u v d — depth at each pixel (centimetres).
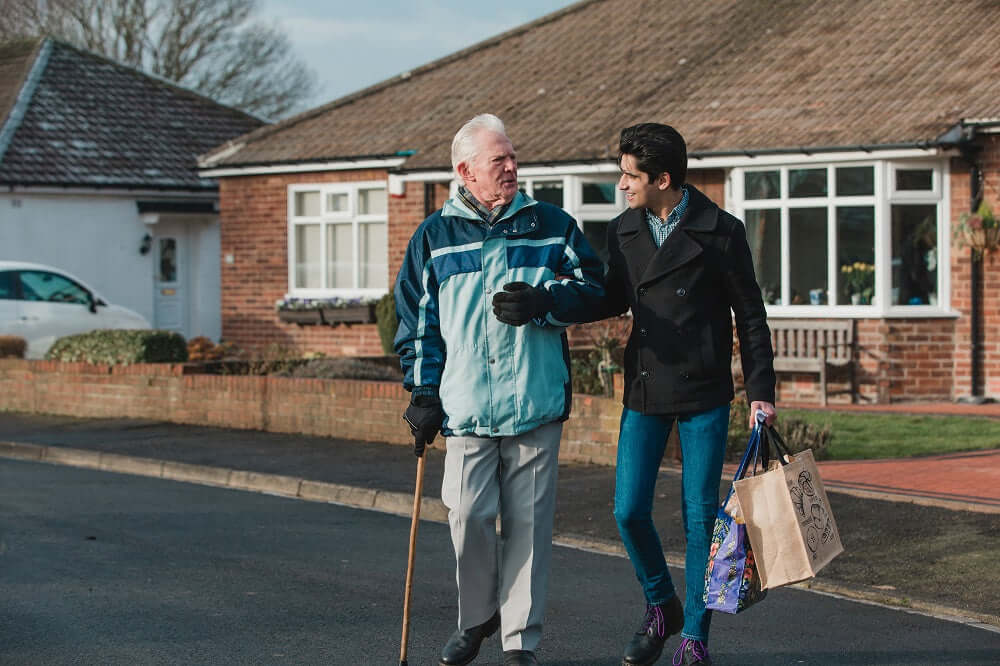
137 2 4200
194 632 652
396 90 2381
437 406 562
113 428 1469
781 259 1752
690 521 572
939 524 885
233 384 1455
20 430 1469
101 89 2841
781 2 2130
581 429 1175
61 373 1617
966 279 1677
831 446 1265
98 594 733
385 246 2202
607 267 597
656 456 579
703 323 568
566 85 2109
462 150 563
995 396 1670
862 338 1702
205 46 4275
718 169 1827
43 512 1005
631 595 739
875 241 1688
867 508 939
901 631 656
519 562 566
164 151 2716
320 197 2267
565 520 948
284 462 1212
